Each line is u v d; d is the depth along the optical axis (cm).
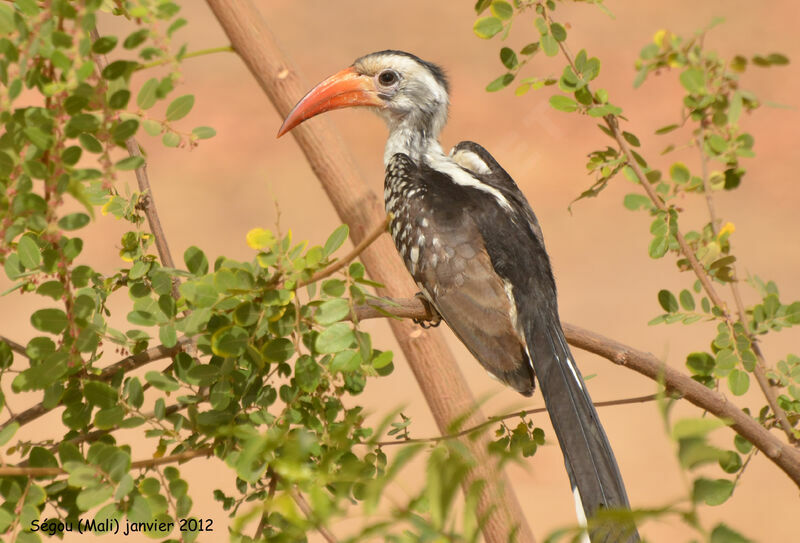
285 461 225
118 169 407
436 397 531
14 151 405
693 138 686
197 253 491
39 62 417
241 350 457
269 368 486
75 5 397
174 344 475
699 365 631
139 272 515
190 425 469
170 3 397
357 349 455
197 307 461
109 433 470
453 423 224
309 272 448
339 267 442
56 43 390
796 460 561
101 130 404
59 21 395
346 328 454
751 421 572
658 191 689
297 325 458
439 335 540
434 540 211
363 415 269
